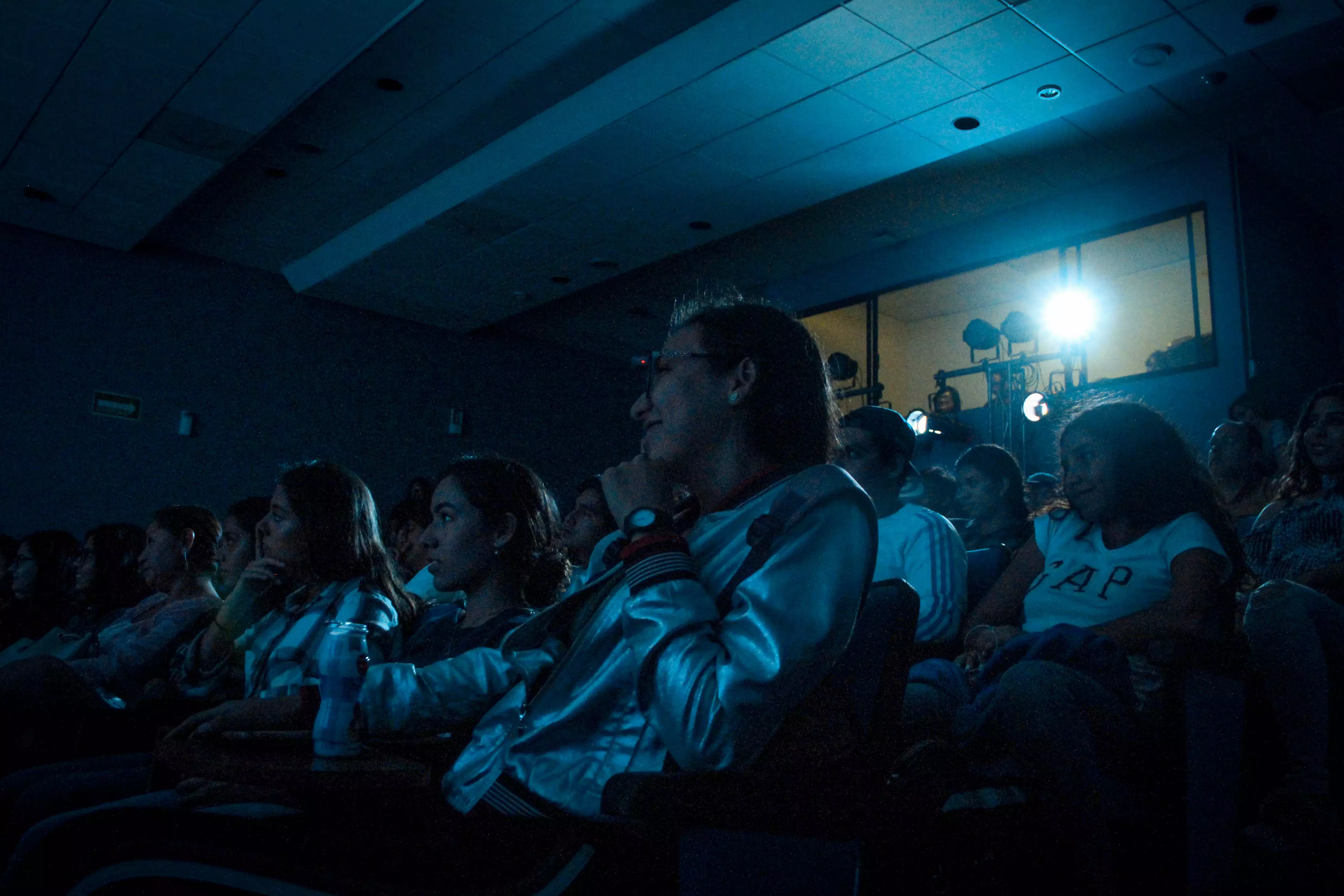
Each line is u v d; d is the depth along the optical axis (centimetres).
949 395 860
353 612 179
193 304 856
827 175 645
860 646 93
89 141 633
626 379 1142
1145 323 899
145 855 94
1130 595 177
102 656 249
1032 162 703
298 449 896
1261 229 697
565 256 793
